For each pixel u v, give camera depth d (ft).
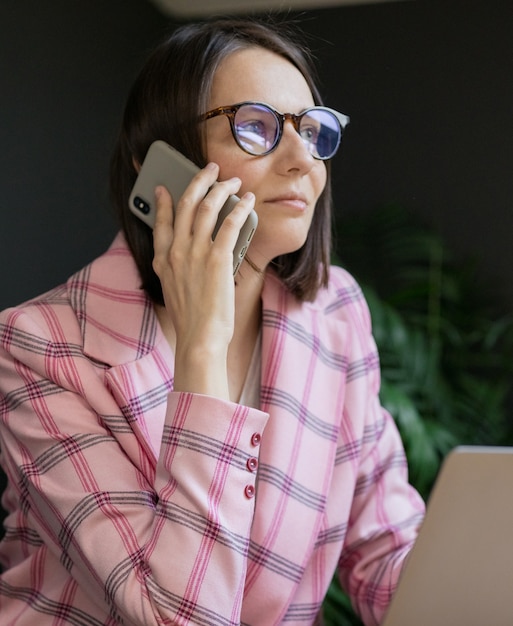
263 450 4.27
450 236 10.06
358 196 10.39
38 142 8.30
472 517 3.01
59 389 4.00
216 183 3.96
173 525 3.56
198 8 10.67
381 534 4.55
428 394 9.02
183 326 3.83
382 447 4.80
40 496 3.93
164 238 3.99
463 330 9.78
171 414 3.71
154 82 4.24
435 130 10.09
